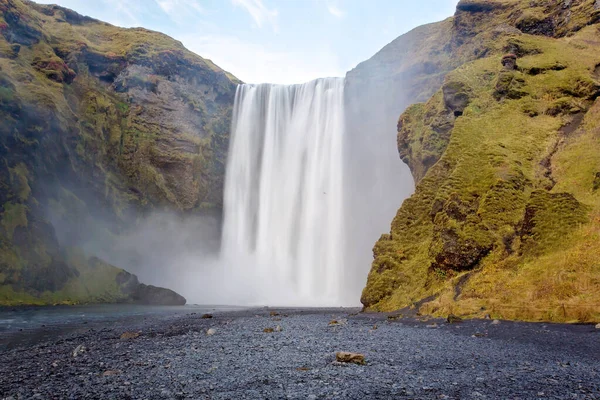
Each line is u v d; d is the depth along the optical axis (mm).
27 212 52219
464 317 24875
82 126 68938
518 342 17109
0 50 63062
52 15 86312
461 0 68062
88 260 57500
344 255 73312
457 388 10164
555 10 60469
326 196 77438
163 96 82125
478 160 37125
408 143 54125
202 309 47531
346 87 79625
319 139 80625
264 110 87188
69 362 14555
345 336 19609
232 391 10203
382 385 10484
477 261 30172
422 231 38219
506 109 44281
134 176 74000
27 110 57188
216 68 94438
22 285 48531
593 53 50188
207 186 82688
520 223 30359
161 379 11547
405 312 30406
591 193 31109
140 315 37156
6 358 16047
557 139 39281
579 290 22469
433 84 66062
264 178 83875
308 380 11078
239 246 82250
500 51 56375
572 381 10750
